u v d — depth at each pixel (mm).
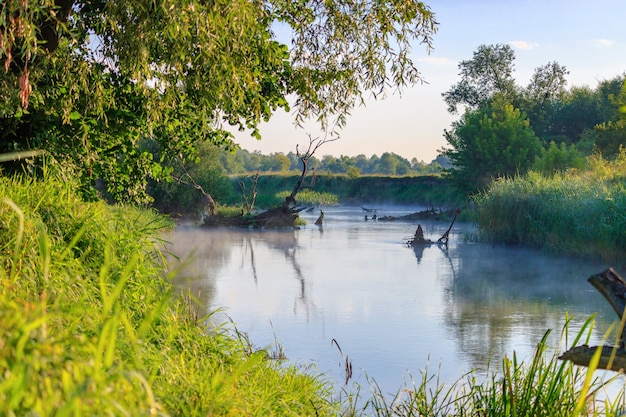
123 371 2295
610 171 32531
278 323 11930
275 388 5527
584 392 2949
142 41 8766
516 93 87188
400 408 6754
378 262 21406
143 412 2322
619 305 4230
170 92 9680
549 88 87500
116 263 6051
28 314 2404
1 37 7496
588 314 12883
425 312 13117
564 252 22844
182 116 13141
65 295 4680
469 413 5715
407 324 12016
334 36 11367
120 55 9203
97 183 27328
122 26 9258
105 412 2141
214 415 3619
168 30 8633
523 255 23156
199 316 11969
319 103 11875
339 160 171500
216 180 44969
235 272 18516
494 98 65688
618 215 21188
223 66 8977
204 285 15859
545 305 13836
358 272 19000
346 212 57375
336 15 11289
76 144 11336
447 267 20125
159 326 5418
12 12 7430
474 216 31406
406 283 16938
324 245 27094
